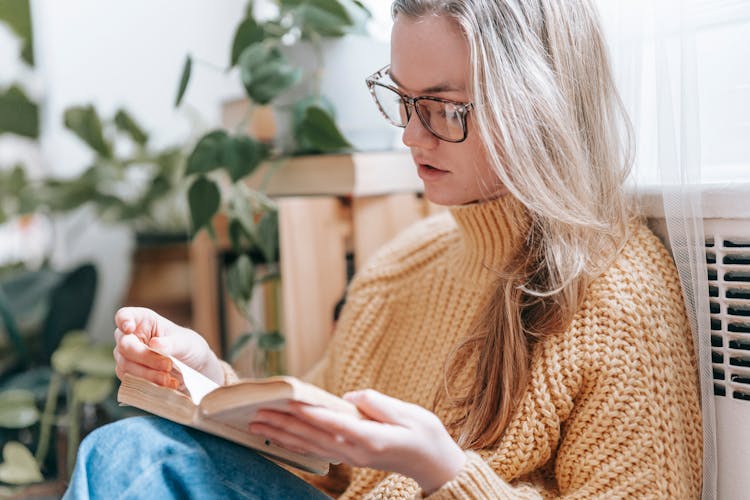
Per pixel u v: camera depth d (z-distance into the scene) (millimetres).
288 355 1043
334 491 962
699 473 708
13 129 1675
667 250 777
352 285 973
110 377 1314
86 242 1907
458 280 854
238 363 1257
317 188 1115
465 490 564
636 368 677
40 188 1733
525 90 689
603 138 749
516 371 713
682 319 729
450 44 688
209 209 1072
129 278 1714
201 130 1570
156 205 1704
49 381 1452
